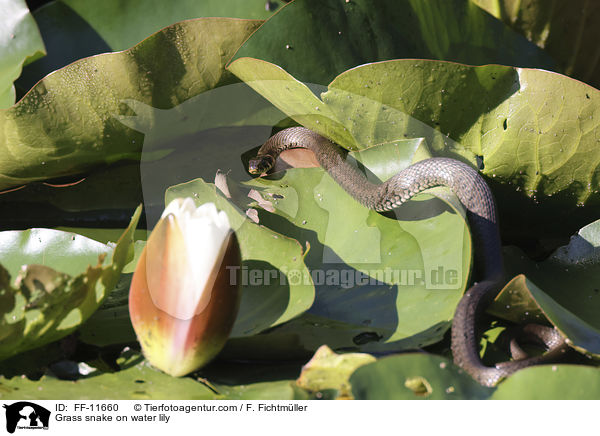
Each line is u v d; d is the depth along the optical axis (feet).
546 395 2.39
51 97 2.72
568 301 2.62
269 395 2.44
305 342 2.50
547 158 2.70
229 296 2.44
